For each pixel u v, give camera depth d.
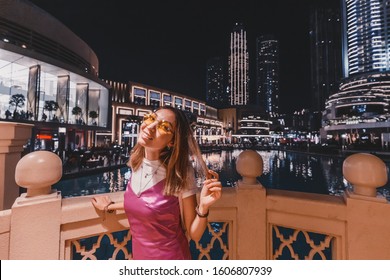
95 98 44.97
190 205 1.23
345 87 77.44
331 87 149.88
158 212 1.15
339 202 1.63
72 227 1.44
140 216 1.17
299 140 102.31
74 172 18.56
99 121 45.28
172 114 1.28
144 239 1.19
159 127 1.19
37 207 1.32
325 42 155.38
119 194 1.65
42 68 32.34
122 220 1.57
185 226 1.27
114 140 56.09
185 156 1.24
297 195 1.80
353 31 101.19
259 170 1.88
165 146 1.30
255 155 1.92
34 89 30.00
